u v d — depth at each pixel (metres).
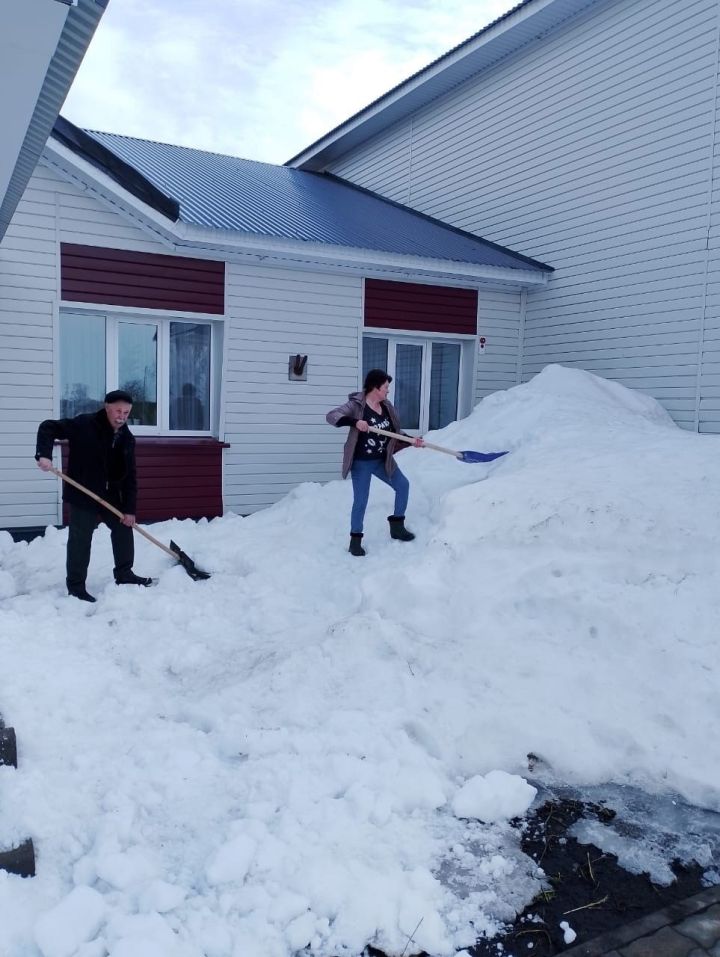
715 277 8.65
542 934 2.65
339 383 9.78
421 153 13.62
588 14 10.15
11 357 7.80
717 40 8.51
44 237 7.85
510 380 11.34
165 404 8.86
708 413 8.80
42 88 3.89
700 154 8.76
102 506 5.73
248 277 9.04
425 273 10.11
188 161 12.98
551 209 10.89
